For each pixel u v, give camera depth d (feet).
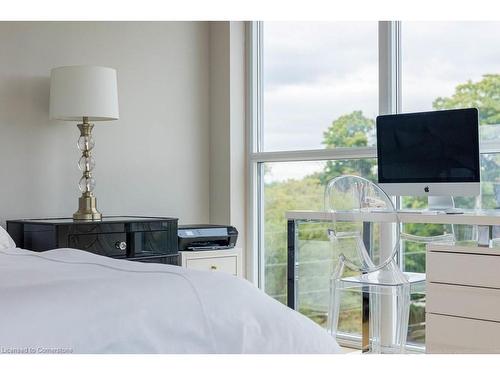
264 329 6.25
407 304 11.23
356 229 11.50
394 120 12.87
